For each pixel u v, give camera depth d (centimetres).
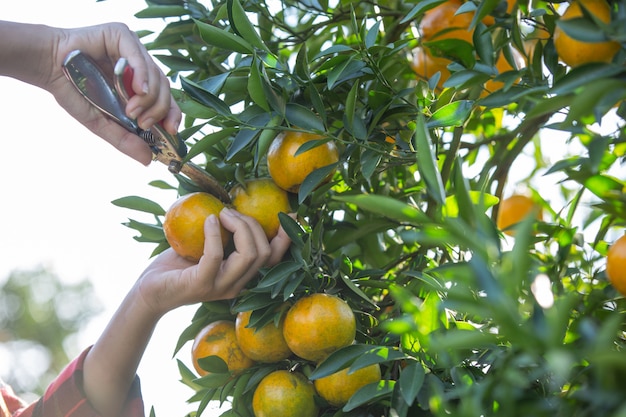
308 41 169
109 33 122
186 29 148
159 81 117
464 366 99
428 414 99
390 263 150
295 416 120
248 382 127
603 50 94
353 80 130
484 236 74
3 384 156
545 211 152
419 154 79
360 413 112
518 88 113
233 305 130
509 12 123
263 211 127
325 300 119
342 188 148
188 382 136
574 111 80
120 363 138
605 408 73
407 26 153
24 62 123
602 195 96
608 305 116
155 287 128
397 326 80
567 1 106
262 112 123
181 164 123
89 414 141
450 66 126
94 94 120
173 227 124
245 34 122
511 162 149
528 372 89
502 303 67
